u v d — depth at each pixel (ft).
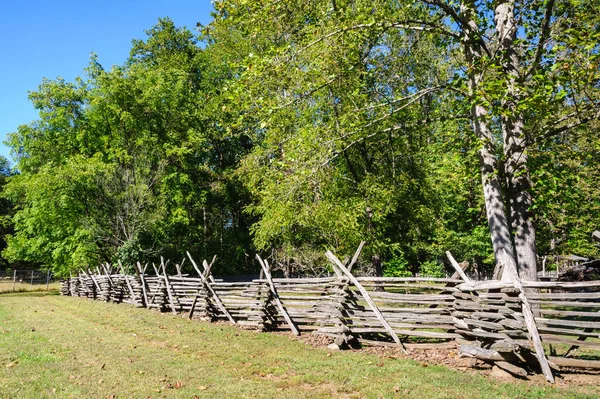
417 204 64.23
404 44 43.14
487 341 23.08
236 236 122.31
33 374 21.88
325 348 28.12
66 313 49.80
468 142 34.63
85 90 93.15
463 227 76.02
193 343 29.99
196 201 102.68
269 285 35.06
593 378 20.66
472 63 31.73
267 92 34.19
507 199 33.73
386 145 59.31
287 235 68.44
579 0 29.32
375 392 18.70
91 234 75.00
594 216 48.57
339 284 30.37
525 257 32.01
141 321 41.19
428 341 28.66
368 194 57.26
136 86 93.50
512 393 18.37
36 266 168.25
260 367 23.38
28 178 86.48
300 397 18.39
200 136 98.78
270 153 61.77
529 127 34.68
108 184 74.13
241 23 35.27
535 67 30.14
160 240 84.28
